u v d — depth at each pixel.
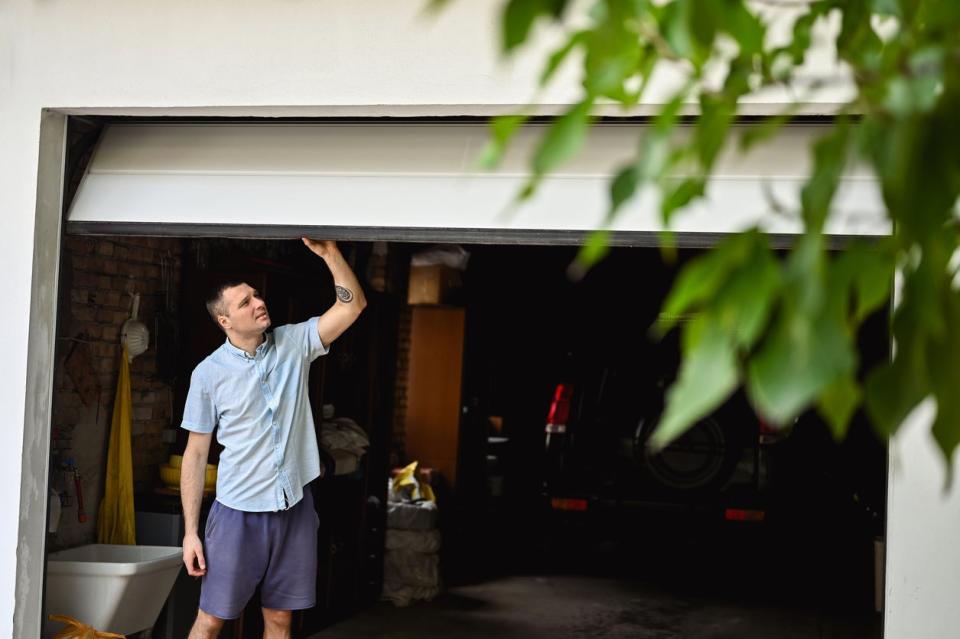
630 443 8.59
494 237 3.64
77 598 4.50
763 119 3.34
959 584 3.10
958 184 0.64
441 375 8.87
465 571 8.69
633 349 8.72
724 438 8.44
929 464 3.11
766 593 8.27
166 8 3.85
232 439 4.18
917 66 0.70
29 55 3.98
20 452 3.95
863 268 0.65
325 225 3.81
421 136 3.79
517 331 11.82
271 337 4.29
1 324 3.99
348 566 6.93
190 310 5.82
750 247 0.63
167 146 4.04
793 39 0.95
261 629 5.78
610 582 8.51
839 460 8.42
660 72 3.18
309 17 3.70
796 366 0.58
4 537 3.95
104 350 5.29
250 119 3.96
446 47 3.57
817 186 0.70
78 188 4.07
